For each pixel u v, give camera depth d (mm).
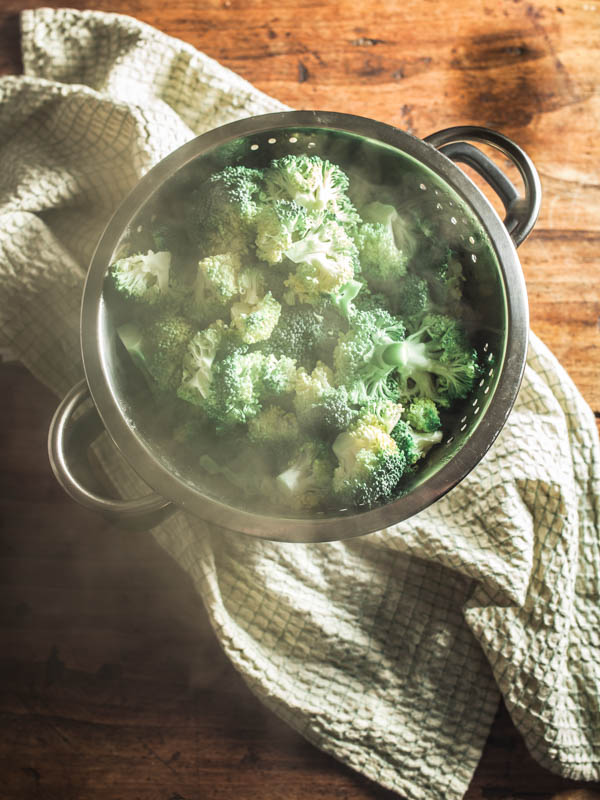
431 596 529
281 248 410
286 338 422
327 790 529
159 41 550
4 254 505
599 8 601
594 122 594
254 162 454
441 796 512
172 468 416
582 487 533
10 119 537
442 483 395
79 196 534
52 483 555
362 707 511
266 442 425
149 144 509
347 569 523
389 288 451
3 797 532
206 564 499
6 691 543
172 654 544
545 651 507
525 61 596
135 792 533
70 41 562
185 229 445
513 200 451
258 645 510
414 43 597
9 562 552
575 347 574
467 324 460
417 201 454
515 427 519
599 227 582
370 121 415
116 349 437
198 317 432
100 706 541
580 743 512
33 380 558
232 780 532
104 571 550
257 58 593
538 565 515
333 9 596
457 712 520
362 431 403
